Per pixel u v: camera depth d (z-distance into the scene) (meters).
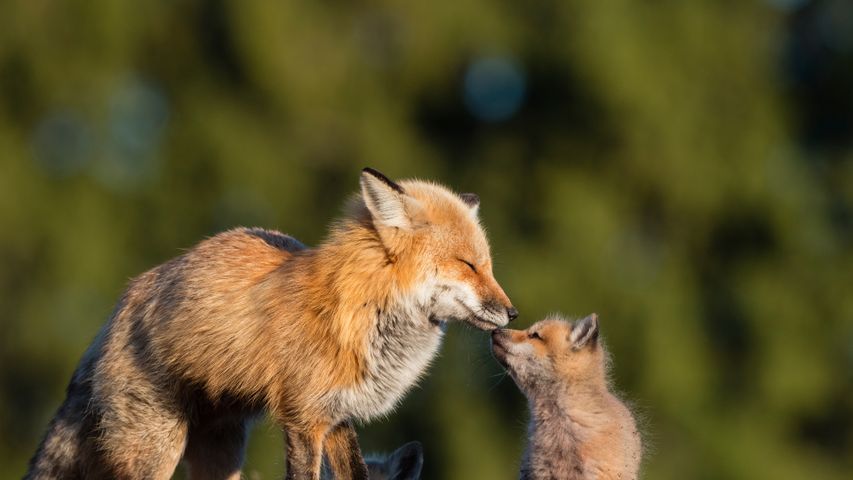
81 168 25.59
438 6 25.81
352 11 25.72
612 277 23.47
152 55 26.50
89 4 25.83
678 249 25.06
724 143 25.61
